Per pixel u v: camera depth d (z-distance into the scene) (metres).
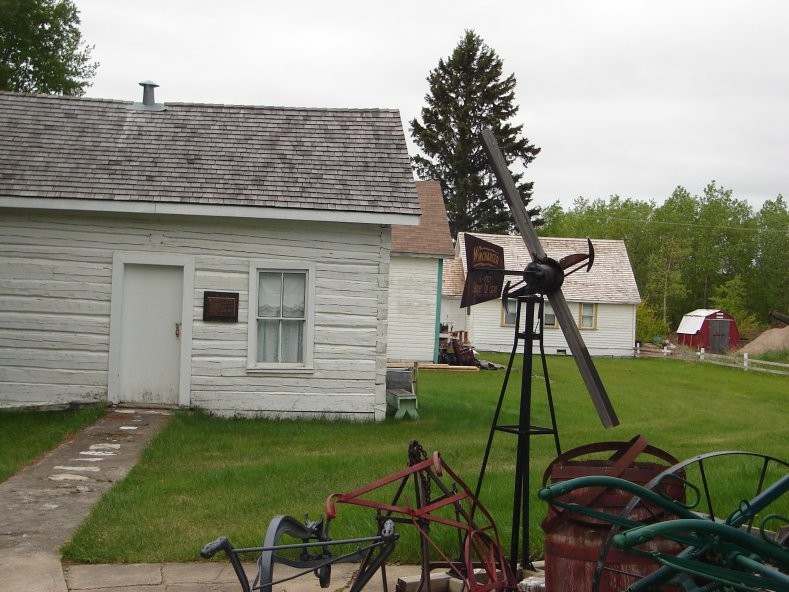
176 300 14.98
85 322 14.77
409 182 15.59
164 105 16.95
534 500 8.40
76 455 11.11
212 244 14.95
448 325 36.53
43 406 14.61
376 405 15.22
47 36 37.84
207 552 4.29
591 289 41.84
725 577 3.43
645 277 79.44
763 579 3.38
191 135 16.22
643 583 3.72
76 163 15.09
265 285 15.15
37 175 14.66
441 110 57.84
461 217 56.78
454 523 5.21
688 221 80.69
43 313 14.73
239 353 14.98
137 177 14.91
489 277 6.17
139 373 14.93
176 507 8.42
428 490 5.71
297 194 14.95
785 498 8.46
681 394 23.95
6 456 10.81
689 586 3.54
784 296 77.94
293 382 15.09
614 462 5.15
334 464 10.71
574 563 4.67
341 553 6.79
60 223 14.74
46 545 7.15
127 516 8.03
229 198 14.66
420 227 30.92
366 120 17.19
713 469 10.57
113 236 14.80
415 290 29.98
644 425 16.61
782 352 38.44
